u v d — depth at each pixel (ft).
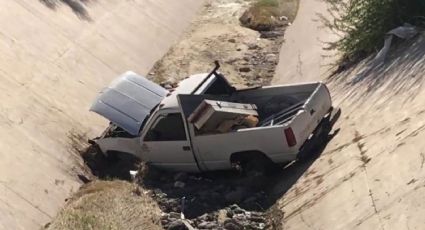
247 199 43.01
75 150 56.08
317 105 45.52
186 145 46.78
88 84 70.74
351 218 33.63
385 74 49.44
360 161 38.58
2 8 72.90
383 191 33.65
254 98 49.49
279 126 43.14
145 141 48.83
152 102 50.90
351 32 60.49
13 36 69.10
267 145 43.96
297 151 43.60
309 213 37.27
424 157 33.40
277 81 73.05
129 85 52.19
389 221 31.04
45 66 67.97
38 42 71.72
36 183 47.88
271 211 40.73
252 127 45.34
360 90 50.75
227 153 45.60
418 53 47.91
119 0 96.17
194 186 46.42
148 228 39.42
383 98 45.34
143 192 45.27
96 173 53.52
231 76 76.43
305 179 42.06
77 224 39.65
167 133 47.50
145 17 96.53
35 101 60.18
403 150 35.70
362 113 45.78
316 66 67.77
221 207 42.60
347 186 36.94
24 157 50.34
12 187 45.70
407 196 31.60
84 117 63.52
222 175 47.83
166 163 48.70
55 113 60.54
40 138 54.65
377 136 39.99
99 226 38.86
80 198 44.62
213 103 44.86
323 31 75.92
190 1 111.96
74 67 71.97
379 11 57.11
